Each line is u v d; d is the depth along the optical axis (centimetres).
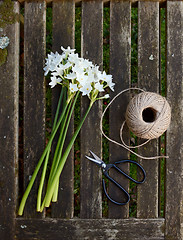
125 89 92
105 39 105
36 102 92
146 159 93
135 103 88
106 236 91
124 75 93
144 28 93
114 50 92
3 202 92
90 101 92
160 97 88
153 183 93
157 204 92
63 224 91
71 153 92
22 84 104
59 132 92
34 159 92
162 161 104
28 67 92
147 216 92
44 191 92
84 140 92
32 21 92
